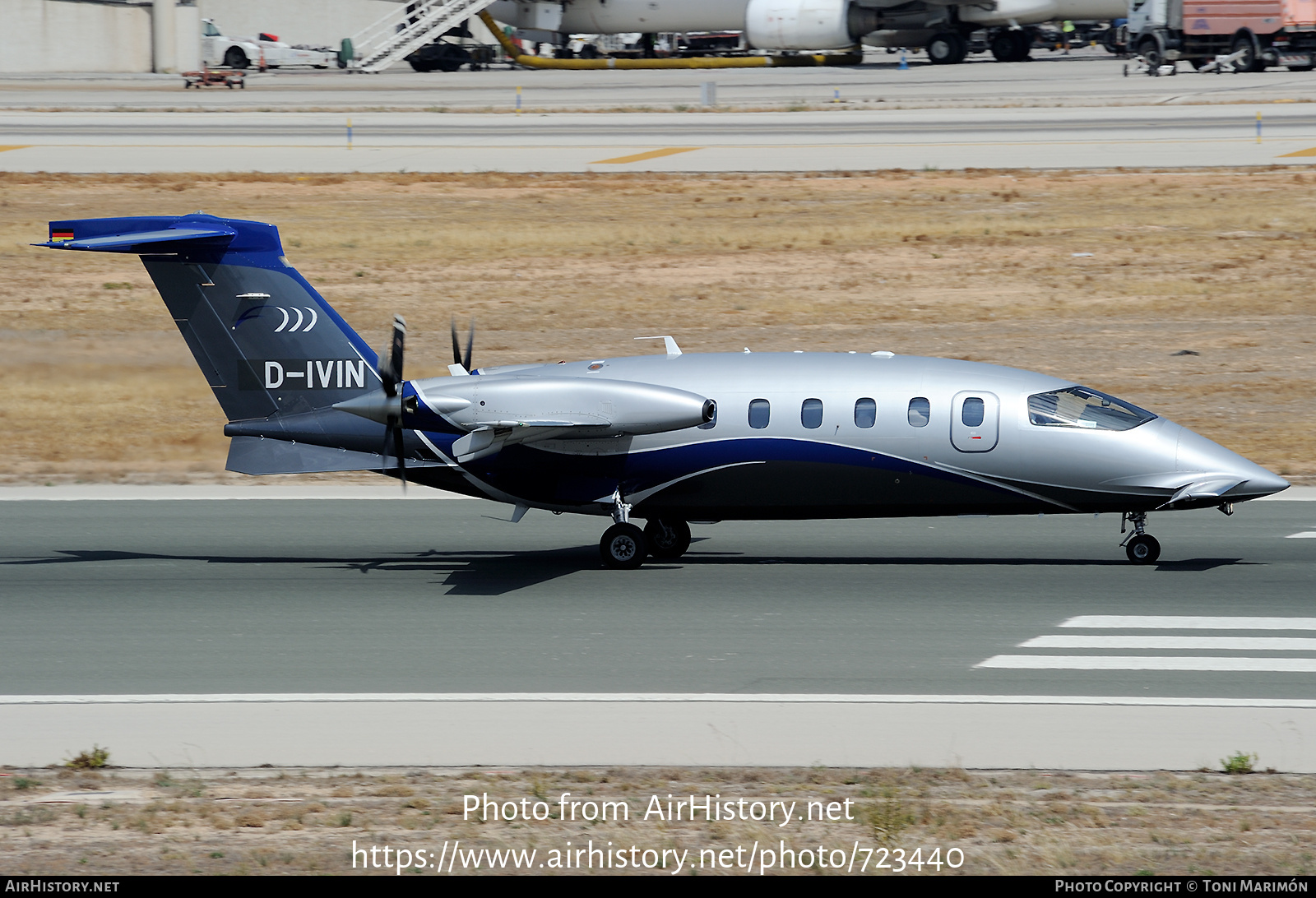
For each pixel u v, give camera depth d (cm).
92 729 4747
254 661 5566
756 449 6825
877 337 13688
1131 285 15212
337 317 7112
